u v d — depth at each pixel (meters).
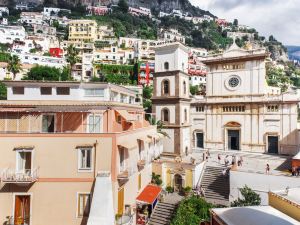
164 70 52.22
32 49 140.38
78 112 27.78
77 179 25.27
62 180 25.22
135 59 140.50
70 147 25.48
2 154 25.22
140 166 35.09
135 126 35.00
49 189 25.14
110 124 28.02
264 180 37.66
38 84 29.91
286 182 36.28
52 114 27.84
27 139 25.42
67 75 104.56
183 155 51.16
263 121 54.38
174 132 50.75
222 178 42.78
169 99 51.16
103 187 24.47
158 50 52.91
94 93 30.36
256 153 54.31
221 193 40.06
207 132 60.53
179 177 43.69
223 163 47.69
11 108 28.05
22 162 25.47
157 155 45.16
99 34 180.25
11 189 25.00
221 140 58.97
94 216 23.72
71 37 176.88
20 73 104.19
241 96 56.53
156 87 53.34
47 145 25.47
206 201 36.50
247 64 56.09
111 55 144.62
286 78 165.50
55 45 158.38
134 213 31.83
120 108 31.27
